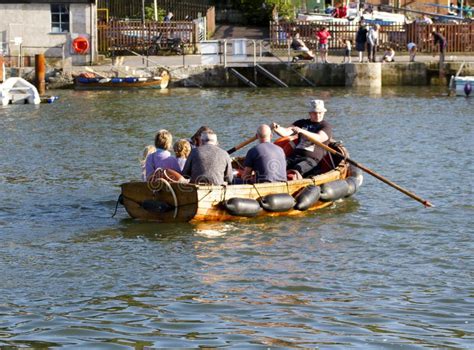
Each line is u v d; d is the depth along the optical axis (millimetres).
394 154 39969
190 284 22172
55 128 49250
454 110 56656
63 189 32906
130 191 28031
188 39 81000
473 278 22594
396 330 19250
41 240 26172
